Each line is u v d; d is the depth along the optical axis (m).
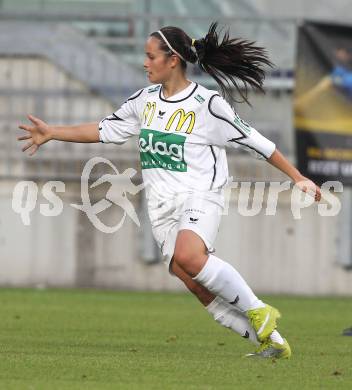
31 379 23.91
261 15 65.75
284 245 60.03
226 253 60.00
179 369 25.98
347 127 59.59
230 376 24.88
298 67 59.59
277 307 51.72
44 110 61.69
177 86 28.08
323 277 60.19
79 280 59.78
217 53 28.50
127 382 23.64
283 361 27.88
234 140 27.91
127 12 67.94
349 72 59.72
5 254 59.78
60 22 62.12
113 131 29.33
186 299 54.72
